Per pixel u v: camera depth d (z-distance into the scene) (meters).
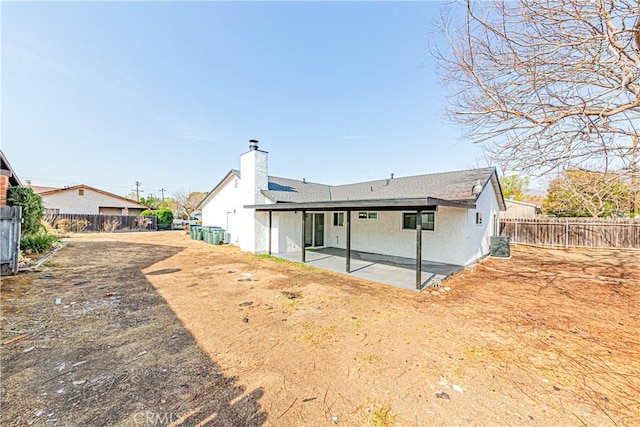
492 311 4.84
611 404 2.35
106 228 22.70
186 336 3.70
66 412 2.17
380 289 6.27
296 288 6.29
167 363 2.98
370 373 2.84
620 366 3.00
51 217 20.38
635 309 4.94
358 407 2.31
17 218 6.70
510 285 6.70
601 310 4.89
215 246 14.12
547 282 6.99
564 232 14.23
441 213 9.58
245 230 12.41
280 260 10.00
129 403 2.30
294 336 3.75
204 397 2.41
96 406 2.26
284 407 2.29
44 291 5.59
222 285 6.47
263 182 12.25
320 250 12.54
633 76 3.40
